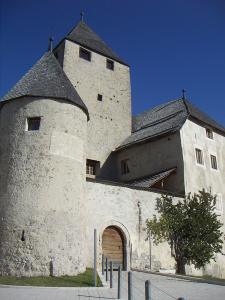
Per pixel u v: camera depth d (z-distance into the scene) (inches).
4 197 451.2
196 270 678.5
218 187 831.7
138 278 457.7
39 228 427.2
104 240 558.6
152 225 621.3
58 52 952.3
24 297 287.9
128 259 572.4
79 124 532.1
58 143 484.4
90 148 868.6
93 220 543.2
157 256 618.2
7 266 412.8
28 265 410.3
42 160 463.8
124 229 584.1
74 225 460.8
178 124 759.1
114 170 901.8
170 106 976.3
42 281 382.6
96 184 568.4
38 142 474.9
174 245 650.8
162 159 777.6
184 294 331.0
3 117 526.3
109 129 930.7
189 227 637.9
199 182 763.4
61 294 311.1
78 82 908.0
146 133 864.3
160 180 740.7
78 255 453.4
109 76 996.6
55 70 579.5
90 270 480.1
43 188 448.1
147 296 200.7
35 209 434.6
